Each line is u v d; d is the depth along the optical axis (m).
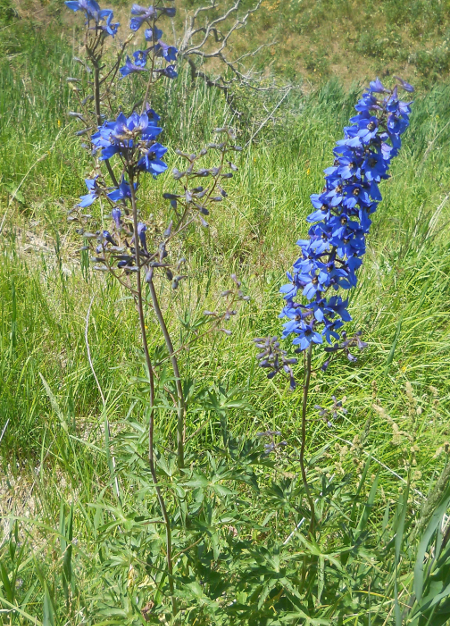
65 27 11.79
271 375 2.06
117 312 3.96
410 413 2.51
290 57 17.19
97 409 3.46
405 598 2.16
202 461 2.87
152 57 1.87
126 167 1.78
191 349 3.59
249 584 2.06
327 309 2.00
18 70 8.43
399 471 3.07
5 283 3.93
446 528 2.04
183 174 2.01
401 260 4.95
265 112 7.59
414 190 6.79
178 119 6.86
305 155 7.30
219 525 2.01
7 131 6.31
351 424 3.37
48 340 3.71
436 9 17.78
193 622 2.12
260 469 2.99
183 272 4.42
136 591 2.24
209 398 2.18
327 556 2.02
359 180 1.85
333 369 3.81
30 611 2.26
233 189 5.82
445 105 10.95
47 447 3.10
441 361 3.89
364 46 17.38
